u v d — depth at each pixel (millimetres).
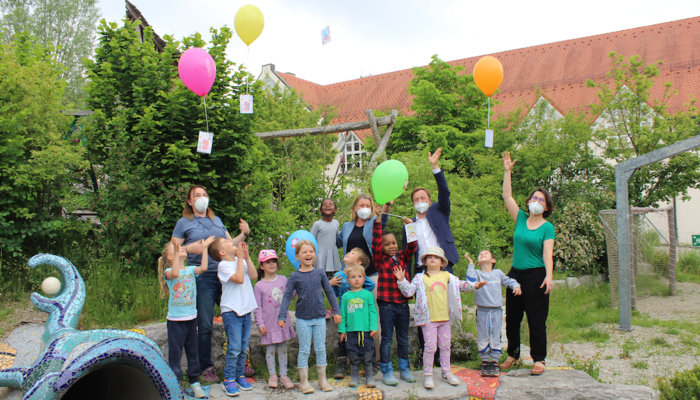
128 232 6316
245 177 7504
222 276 4242
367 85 31812
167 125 6617
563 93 23984
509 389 4168
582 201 12062
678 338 6922
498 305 4551
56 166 6031
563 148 13305
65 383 2959
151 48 7000
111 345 3158
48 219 6242
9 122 5824
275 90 20531
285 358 4473
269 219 8070
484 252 4688
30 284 5922
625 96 12836
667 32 24297
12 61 6258
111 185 6379
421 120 15930
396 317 4562
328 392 4234
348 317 4383
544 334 4426
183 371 4695
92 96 6910
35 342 4738
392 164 4809
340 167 10336
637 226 10266
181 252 4105
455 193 9906
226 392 4188
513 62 27516
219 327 5004
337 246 5363
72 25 29109
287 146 11492
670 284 10562
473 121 15750
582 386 4156
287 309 4332
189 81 5254
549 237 4387
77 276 4152
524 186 13945
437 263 4520
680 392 4105
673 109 20391
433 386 4281
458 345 5309
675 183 12438
